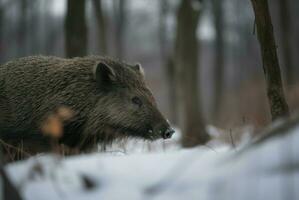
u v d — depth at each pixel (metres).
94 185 5.31
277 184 4.64
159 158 5.86
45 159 6.10
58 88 12.74
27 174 5.56
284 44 29.23
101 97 12.93
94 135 12.98
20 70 13.11
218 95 47.50
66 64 13.17
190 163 5.45
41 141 12.67
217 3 52.16
